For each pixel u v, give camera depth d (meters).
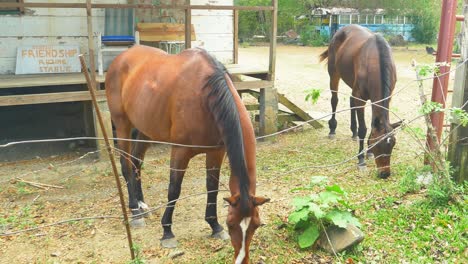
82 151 6.72
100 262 3.63
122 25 7.79
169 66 3.88
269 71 7.18
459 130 4.62
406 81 12.48
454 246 3.63
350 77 6.49
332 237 3.68
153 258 3.67
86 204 4.77
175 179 3.75
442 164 4.34
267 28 28.69
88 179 5.54
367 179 5.28
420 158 5.84
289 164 5.93
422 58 17.83
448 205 4.26
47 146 6.90
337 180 5.28
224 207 4.66
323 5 26.75
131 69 4.26
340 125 8.07
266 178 5.40
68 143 7.03
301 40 26.62
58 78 6.73
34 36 7.32
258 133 7.61
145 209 4.49
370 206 4.44
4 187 5.27
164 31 7.90
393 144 5.04
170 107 3.72
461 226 3.86
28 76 6.99
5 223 4.22
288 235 3.92
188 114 3.56
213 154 3.72
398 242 3.75
